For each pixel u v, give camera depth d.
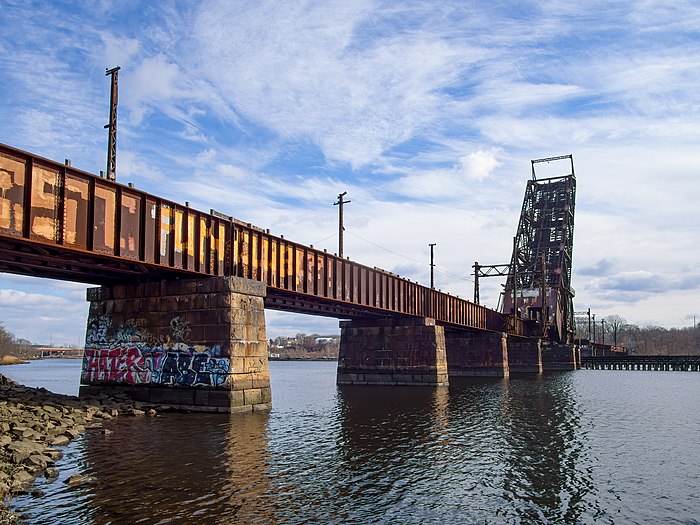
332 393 51.09
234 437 23.84
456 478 18.27
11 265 29.52
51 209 24.58
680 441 26.03
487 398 45.69
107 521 13.20
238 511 14.18
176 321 32.19
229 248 33.81
